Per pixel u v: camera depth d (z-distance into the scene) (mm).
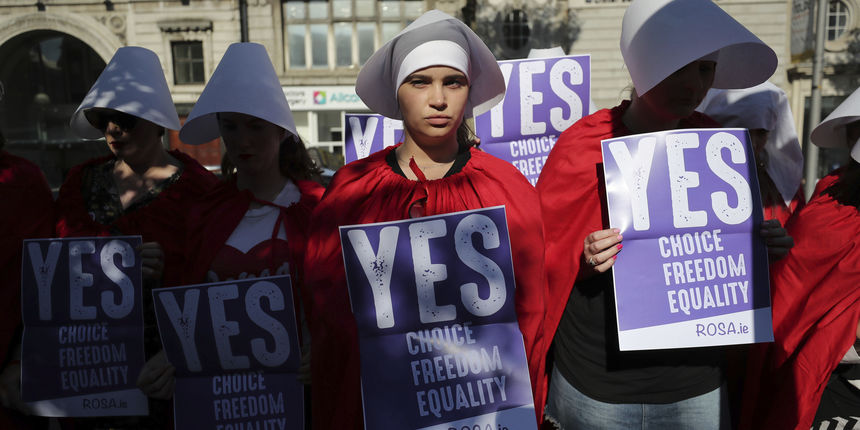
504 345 1574
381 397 1546
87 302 2201
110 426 2299
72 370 2215
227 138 2045
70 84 22891
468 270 1573
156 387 1942
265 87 2045
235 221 2086
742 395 2207
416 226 1576
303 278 1928
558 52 3473
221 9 17938
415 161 1686
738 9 17078
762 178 2449
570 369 2023
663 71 1708
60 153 22891
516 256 1649
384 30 18375
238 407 1961
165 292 1970
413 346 1567
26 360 2221
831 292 2061
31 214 2359
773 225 1836
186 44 18469
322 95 18094
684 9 1738
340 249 1655
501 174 1701
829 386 2205
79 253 2207
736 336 1823
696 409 1897
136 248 2184
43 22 18359
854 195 2082
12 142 22312
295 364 1943
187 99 18344
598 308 1962
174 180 2369
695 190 1834
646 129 1958
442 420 1555
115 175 2396
